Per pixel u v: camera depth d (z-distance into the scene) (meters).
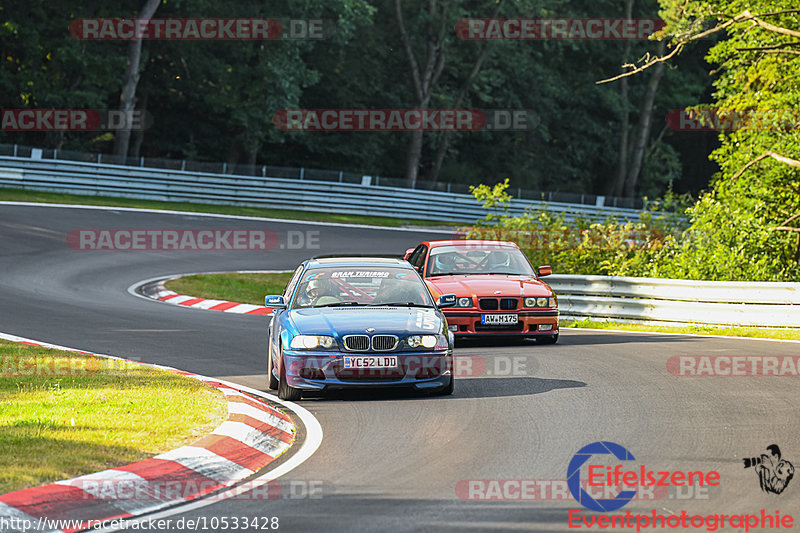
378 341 37.34
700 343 55.62
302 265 44.78
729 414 33.91
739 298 65.56
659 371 44.56
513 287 55.62
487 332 54.47
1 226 111.69
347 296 42.03
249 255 115.44
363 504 22.81
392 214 168.88
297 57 178.88
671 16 85.44
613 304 73.56
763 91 89.56
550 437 30.36
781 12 77.25
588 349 53.38
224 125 192.75
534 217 98.50
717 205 84.88
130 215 133.50
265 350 53.41
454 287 55.56
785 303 63.09
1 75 162.25
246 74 179.62
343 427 32.56
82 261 98.81
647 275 86.25
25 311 67.00
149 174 153.38
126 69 167.25
